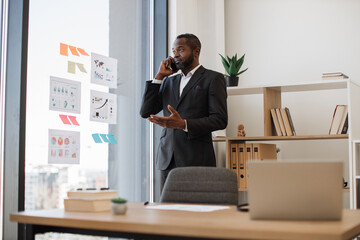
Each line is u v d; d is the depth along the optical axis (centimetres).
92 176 334
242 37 471
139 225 138
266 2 464
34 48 290
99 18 350
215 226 129
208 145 296
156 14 427
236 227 127
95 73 342
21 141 274
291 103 443
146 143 397
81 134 324
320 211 143
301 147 436
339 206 142
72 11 323
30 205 282
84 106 329
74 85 320
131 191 375
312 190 143
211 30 460
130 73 383
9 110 275
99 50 348
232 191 220
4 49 278
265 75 458
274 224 134
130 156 375
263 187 145
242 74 467
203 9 465
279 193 144
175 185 229
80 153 323
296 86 387
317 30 441
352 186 341
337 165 143
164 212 169
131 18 390
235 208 182
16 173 272
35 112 288
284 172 144
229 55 474
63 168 308
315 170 143
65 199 179
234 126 468
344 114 368
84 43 333
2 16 277
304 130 437
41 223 158
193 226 130
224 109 291
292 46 450
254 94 463
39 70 292
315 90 414
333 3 436
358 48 425
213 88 292
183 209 178
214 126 282
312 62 440
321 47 438
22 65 276
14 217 165
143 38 405
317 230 122
